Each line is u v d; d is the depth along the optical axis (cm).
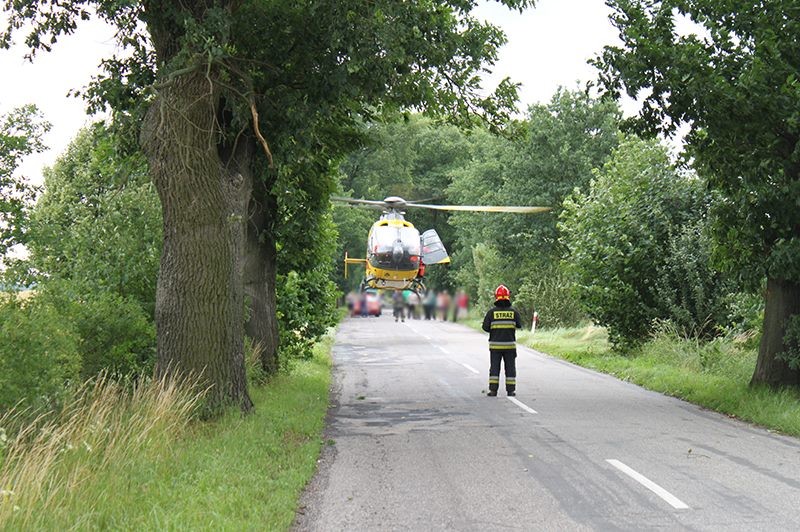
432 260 3269
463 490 798
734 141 1362
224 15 1120
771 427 1191
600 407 1443
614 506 726
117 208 1612
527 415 1342
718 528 649
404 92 1499
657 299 2306
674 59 1334
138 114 1235
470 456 980
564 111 5003
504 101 1579
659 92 1394
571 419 1292
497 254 5162
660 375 1831
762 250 1468
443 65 1427
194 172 1143
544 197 4881
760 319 2005
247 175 1363
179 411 1010
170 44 1191
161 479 747
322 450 1032
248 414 1176
